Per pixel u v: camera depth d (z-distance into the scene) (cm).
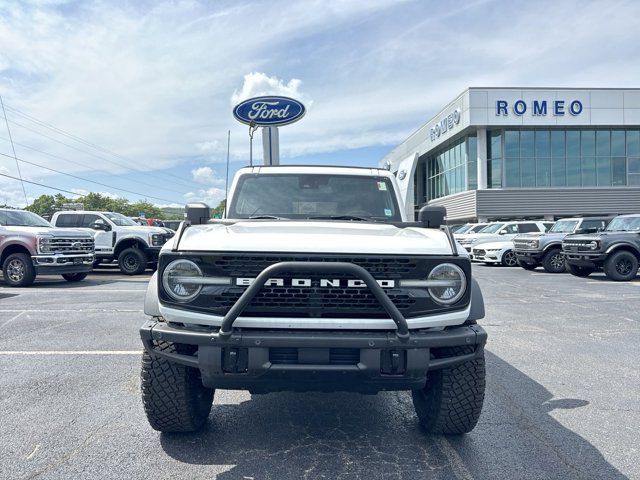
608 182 3059
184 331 298
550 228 1836
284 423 387
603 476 305
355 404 431
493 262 1914
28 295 1040
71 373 503
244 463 321
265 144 1825
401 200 472
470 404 335
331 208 459
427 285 301
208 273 299
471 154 3134
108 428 371
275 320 292
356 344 285
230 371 291
